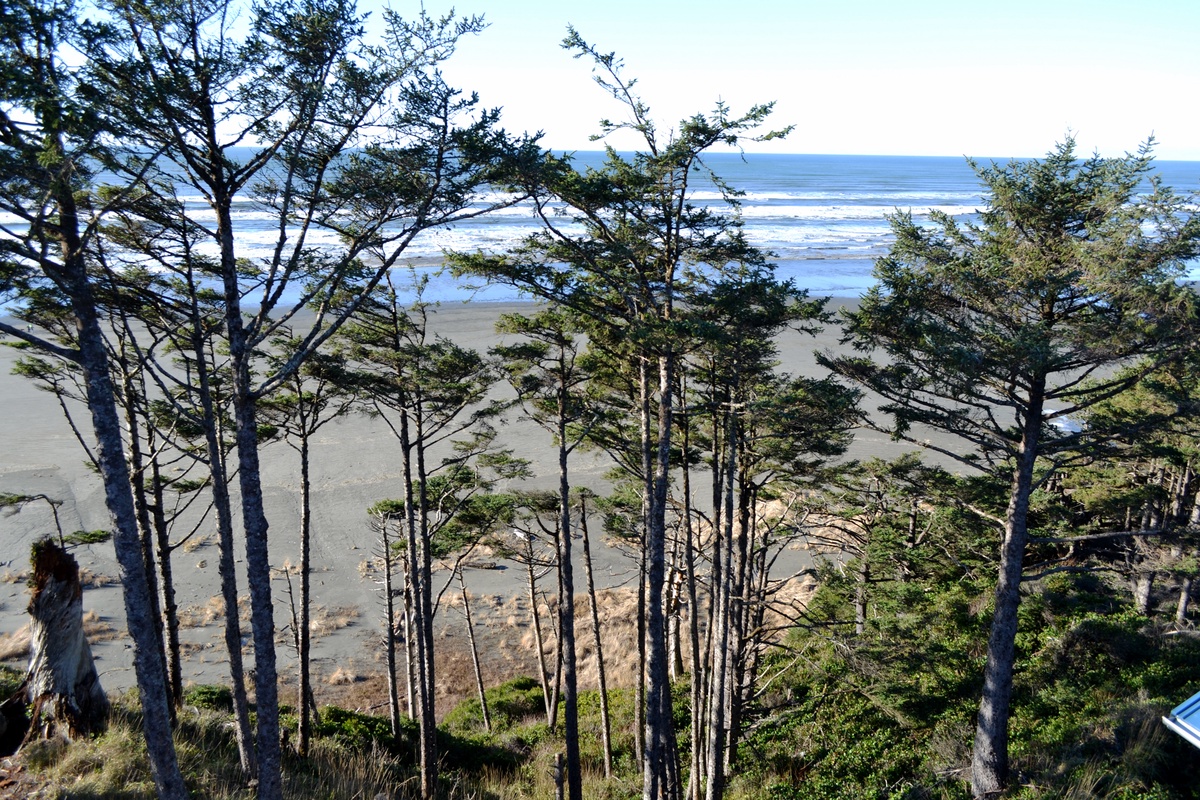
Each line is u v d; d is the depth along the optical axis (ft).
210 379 49.14
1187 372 38.78
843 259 274.98
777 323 42.75
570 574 52.65
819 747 58.44
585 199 38.27
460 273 41.39
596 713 76.89
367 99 29.27
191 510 104.94
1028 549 73.41
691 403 53.98
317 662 80.94
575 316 47.57
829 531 100.63
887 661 53.31
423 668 54.19
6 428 123.85
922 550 60.59
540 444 126.93
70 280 25.16
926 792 47.67
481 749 67.82
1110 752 44.11
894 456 117.91
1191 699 38.27
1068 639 57.31
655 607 42.04
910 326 41.47
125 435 77.77
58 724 37.83
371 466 120.37
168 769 29.22
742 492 55.98
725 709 58.95
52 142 22.36
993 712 44.57
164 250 37.17
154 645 28.71
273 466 119.96
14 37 22.33
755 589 69.15
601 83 36.91
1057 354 37.37
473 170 34.55
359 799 47.11
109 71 24.67
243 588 90.33
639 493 62.90
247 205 33.99
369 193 32.55
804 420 43.83
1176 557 50.85
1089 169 39.19
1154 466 58.95
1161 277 35.27
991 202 42.63
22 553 91.09
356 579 94.38
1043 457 47.70
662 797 52.95
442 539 62.59
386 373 53.26
